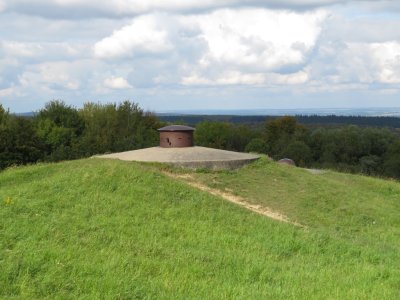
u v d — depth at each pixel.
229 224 9.34
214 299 5.73
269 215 10.80
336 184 13.95
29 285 5.38
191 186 11.23
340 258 8.17
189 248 7.71
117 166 11.19
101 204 9.18
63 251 6.47
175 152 13.55
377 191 15.25
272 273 6.96
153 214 9.11
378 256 8.31
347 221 11.20
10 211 8.09
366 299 5.96
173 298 5.61
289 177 13.38
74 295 5.32
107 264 6.29
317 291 6.31
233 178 12.63
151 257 7.01
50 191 9.61
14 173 11.76
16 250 6.28
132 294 5.55
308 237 9.05
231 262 7.25
